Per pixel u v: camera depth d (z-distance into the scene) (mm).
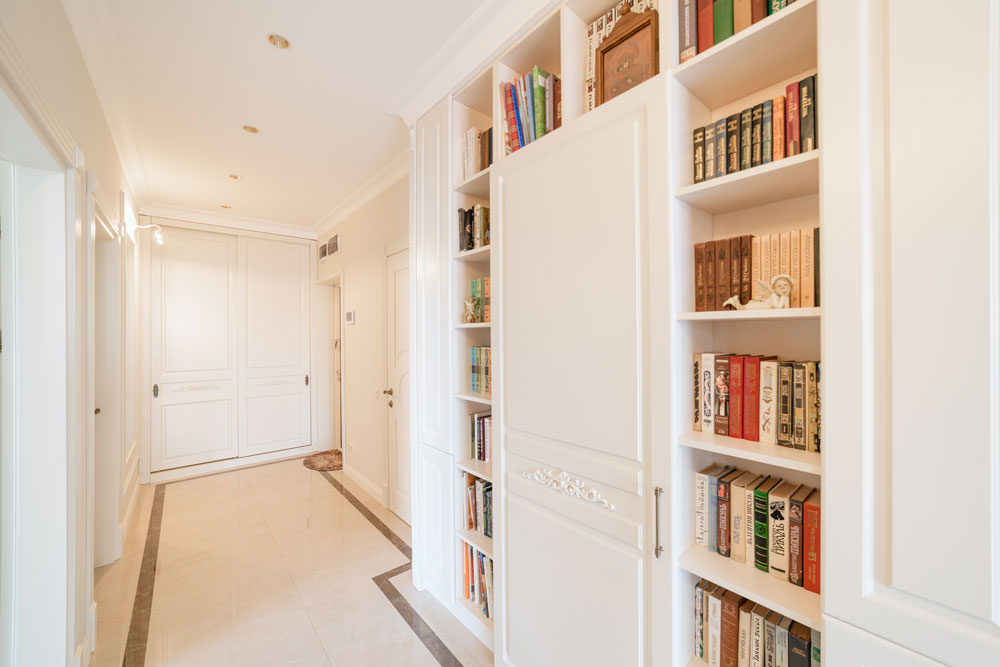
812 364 974
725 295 1101
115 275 2635
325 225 4535
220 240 4367
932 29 712
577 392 1316
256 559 2547
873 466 788
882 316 776
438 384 2086
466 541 1934
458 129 1979
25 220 1468
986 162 665
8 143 1292
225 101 2197
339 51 1823
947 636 706
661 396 1098
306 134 2561
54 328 1508
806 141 925
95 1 1508
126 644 1835
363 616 2025
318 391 4949
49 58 1318
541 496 1457
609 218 1224
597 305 1257
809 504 969
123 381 2891
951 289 697
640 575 1152
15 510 1435
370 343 3588
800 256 986
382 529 2943
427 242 2156
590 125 1274
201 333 4238
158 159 2906
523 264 1521
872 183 784
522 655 1538
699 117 1211
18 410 1444
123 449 2863
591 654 1282
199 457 4203
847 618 813
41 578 1466
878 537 785
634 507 1170
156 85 2051
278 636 1889
